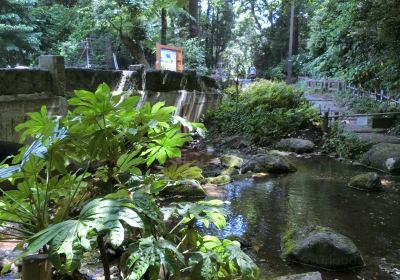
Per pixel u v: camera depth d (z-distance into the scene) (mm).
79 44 14000
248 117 12148
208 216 2418
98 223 1634
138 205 1861
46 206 2092
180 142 2367
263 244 4438
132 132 1960
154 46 14148
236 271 2184
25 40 13141
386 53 13594
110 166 2160
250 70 21875
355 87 17250
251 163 8211
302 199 6242
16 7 13398
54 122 2100
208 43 29656
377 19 12859
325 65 21562
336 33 17250
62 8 14828
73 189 2229
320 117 11961
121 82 7258
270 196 6395
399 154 8305
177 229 2309
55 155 2023
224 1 29531
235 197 6305
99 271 3223
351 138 10117
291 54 27219
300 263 3967
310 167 8750
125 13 12055
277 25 31328
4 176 1951
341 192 6684
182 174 2463
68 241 1583
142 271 1742
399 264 3988
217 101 13734
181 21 18297
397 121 11836
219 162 8875
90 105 1971
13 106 4832
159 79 8914
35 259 1820
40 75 5234
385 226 5062
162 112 2160
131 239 2199
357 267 3900
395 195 6555
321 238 3977
